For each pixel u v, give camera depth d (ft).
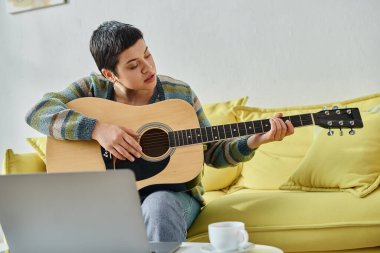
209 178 7.73
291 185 6.36
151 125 5.66
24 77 10.80
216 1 9.20
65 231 3.62
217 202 6.17
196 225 5.80
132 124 5.72
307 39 8.65
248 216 5.68
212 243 3.55
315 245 5.40
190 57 9.46
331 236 5.36
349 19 8.38
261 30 8.93
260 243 5.57
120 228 3.51
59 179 3.49
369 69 8.32
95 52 5.99
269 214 5.63
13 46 10.84
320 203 5.61
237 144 5.84
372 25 8.27
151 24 9.71
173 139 5.57
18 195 3.62
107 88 6.27
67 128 5.61
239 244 3.53
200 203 6.17
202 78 9.41
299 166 6.35
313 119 5.29
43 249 3.74
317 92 8.64
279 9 8.79
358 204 5.47
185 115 5.70
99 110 5.85
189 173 5.50
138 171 5.52
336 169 6.00
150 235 4.76
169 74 9.66
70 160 5.67
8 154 7.26
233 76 9.17
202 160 5.54
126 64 5.80
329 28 8.51
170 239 4.75
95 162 5.62
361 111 6.64
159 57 9.71
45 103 5.95
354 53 8.39
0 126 11.08
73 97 6.20
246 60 9.06
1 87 11.00
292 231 5.48
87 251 3.64
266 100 8.97
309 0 8.59
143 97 6.14
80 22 10.26
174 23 9.53
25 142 10.89
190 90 6.37
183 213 5.34
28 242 3.75
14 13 10.78
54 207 3.58
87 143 5.67
